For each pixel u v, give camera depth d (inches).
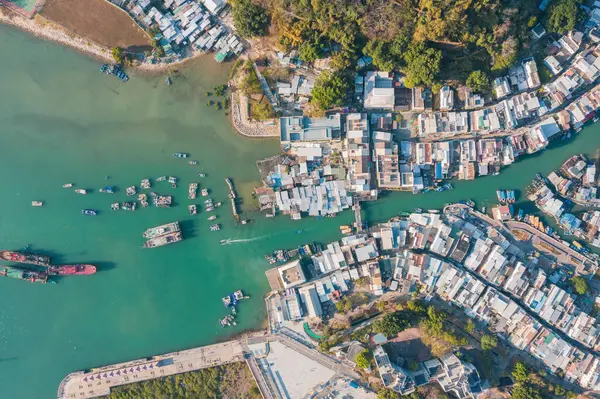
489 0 3157.0
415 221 3759.8
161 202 3836.1
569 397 3570.4
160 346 3850.9
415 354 3663.9
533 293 3629.4
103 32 3799.2
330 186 3774.6
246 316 3843.5
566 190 3730.3
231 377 3782.0
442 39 3366.1
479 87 3585.1
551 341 3592.5
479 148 3718.0
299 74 3750.0
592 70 3651.6
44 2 3794.3
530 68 3659.0
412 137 3799.2
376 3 3265.3
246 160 3853.3
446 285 3676.2
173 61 3823.8
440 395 3567.9
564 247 3747.5
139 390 3782.0
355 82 3708.2
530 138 3727.9
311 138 3695.9
